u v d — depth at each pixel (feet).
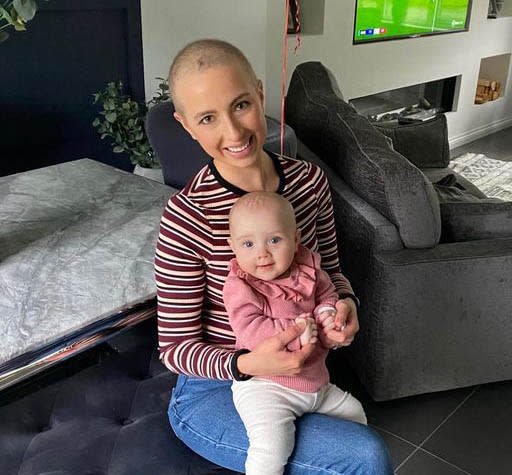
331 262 4.32
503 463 6.07
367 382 6.70
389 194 5.95
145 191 5.99
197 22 10.77
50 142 10.36
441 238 6.58
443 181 9.47
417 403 6.84
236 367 3.44
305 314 3.50
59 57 9.92
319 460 3.46
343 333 3.57
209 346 3.70
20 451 3.89
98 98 9.88
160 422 4.10
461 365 6.67
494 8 16.76
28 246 4.81
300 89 8.39
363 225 6.21
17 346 3.67
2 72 9.39
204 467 3.76
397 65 14.28
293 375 3.57
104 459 3.80
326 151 7.29
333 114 7.20
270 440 3.43
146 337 5.02
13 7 4.46
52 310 4.01
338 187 6.74
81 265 4.54
